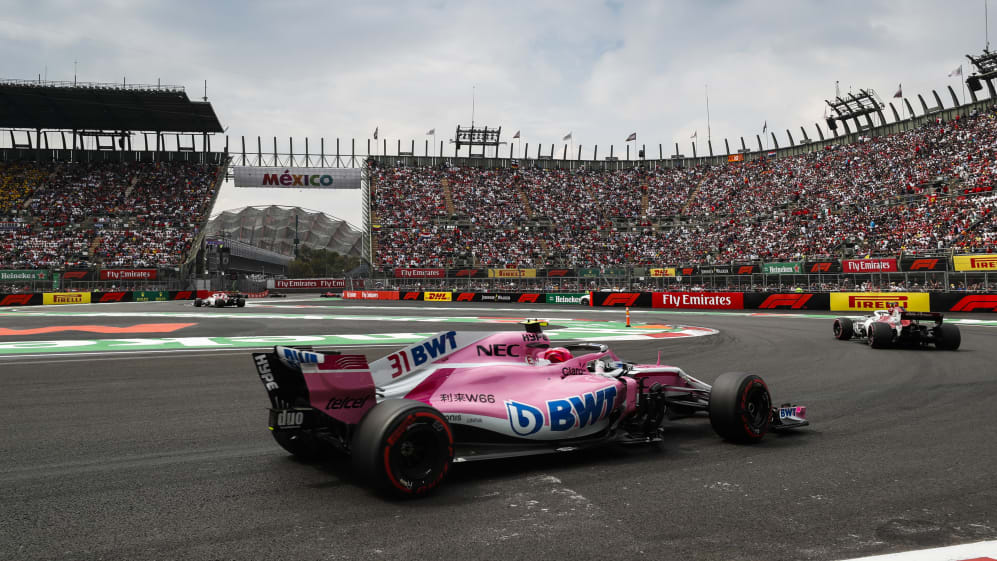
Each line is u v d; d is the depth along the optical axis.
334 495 3.96
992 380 9.09
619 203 58.41
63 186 54.53
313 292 66.69
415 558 3.02
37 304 40.75
